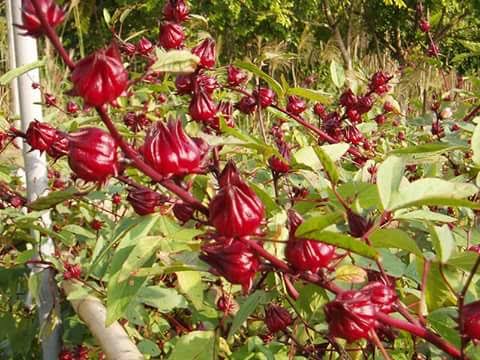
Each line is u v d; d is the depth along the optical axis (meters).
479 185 0.39
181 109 0.81
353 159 0.79
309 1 3.70
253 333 0.59
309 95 0.65
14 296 0.71
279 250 0.40
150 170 0.33
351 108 0.73
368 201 0.44
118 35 0.75
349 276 0.34
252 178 0.73
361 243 0.29
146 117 0.76
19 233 0.66
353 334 0.30
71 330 0.65
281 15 3.62
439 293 0.37
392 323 0.31
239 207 0.31
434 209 0.68
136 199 0.37
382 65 2.26
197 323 0.61
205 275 0.58
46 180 0.61
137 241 0.37
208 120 0.53
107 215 0.77
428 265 0.34
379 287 0.31
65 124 0.71
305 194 0.62
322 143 0.73
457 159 0.76
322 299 0.41
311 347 0.53
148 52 0.68
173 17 0.59
